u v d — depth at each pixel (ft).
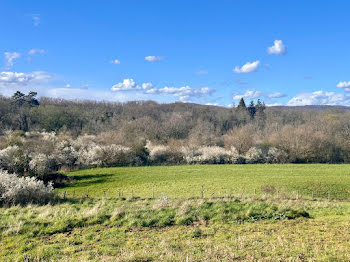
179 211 52.03
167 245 36.86
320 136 200.23
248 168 164.45
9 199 71.61
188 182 121.39
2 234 41.63
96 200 76.38
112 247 37.17
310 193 102.58
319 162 198.18
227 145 211.61
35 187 75.97
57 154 167.73
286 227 44.39
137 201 71.97
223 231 43.29
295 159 195.42
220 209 53.31
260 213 52.01
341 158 198.59
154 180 128.26
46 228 44.37
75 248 36.78
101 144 195.42
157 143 216.74
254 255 32.37
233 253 32.83
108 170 159.94
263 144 209.56
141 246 37.17
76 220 47.93
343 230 41.75
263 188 106.83
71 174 148.56
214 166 174.81
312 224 45.83
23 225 44.98
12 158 131.44
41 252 35.17
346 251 32.68
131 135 219.61
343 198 98.12
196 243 37.58
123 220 48.47
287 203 62.34
